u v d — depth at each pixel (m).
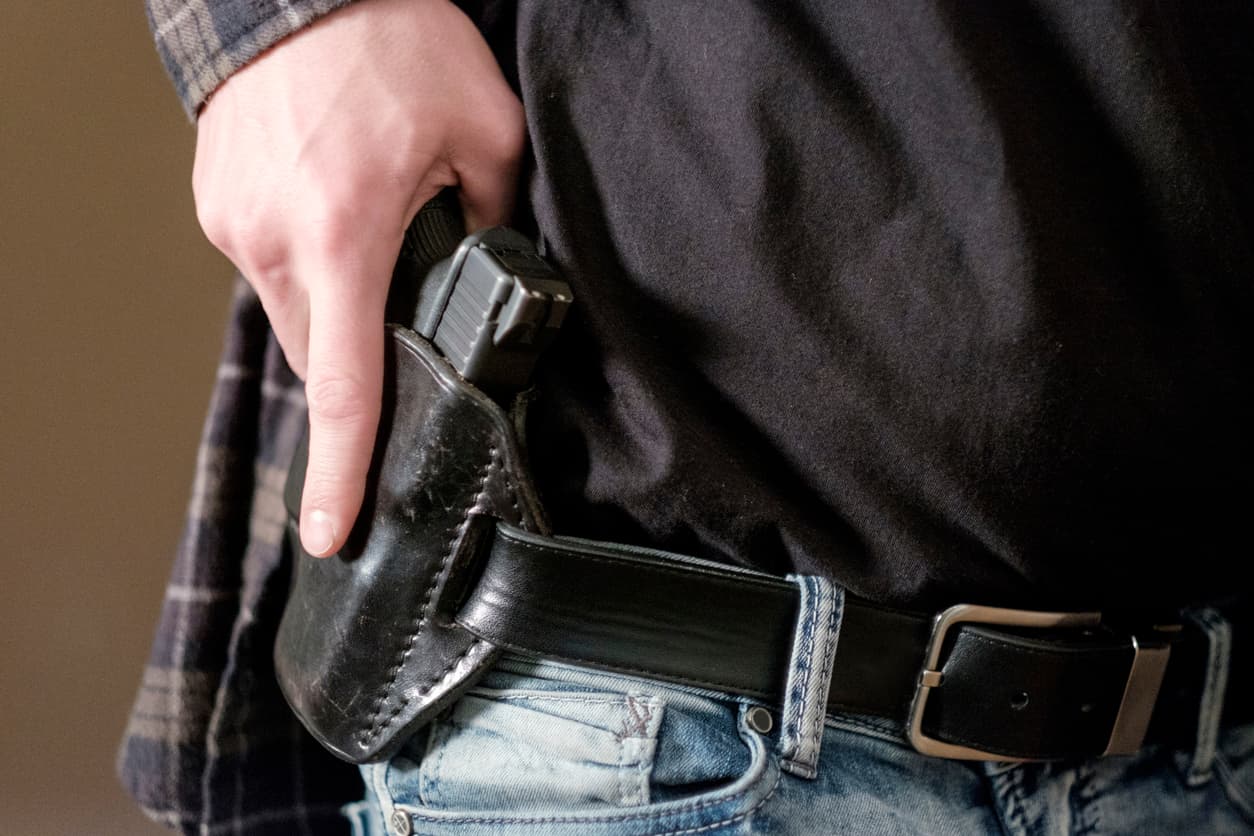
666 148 0.72
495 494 0.73
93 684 1.81
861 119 0.66
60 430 1.71
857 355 0.68
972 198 0.63
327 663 0.82
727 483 0.72
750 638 0.74
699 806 0.70
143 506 1.81
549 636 0.73
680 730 0.73
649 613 0.72
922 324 0.66
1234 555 0.81
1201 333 0.68
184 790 1.22
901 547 0.72
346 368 0.76
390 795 0.82
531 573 0.72
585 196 0.75
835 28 0.67
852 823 0.74
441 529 0.75
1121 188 0.66
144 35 1.66
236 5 0.79
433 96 0.79
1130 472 0.71
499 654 0.75
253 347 1.20
